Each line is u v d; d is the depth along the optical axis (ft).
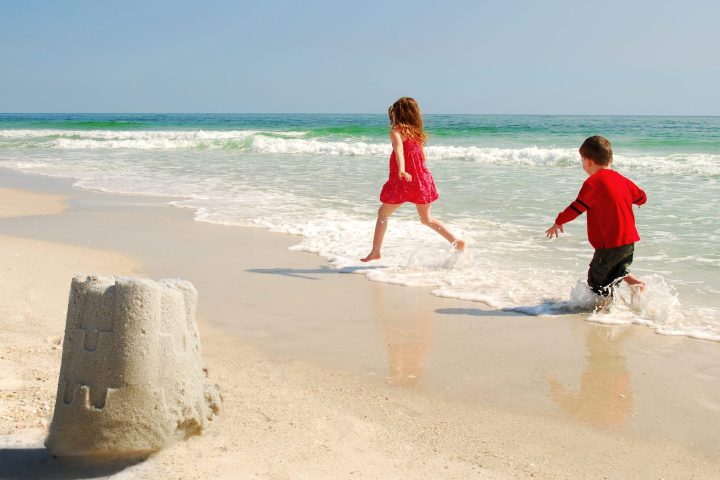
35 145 88.69
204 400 9.27
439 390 12.26
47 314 15.71
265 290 19.48
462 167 56.65
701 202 35.01
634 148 75.05
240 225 29.94
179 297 8.54
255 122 250.16
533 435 10.45
